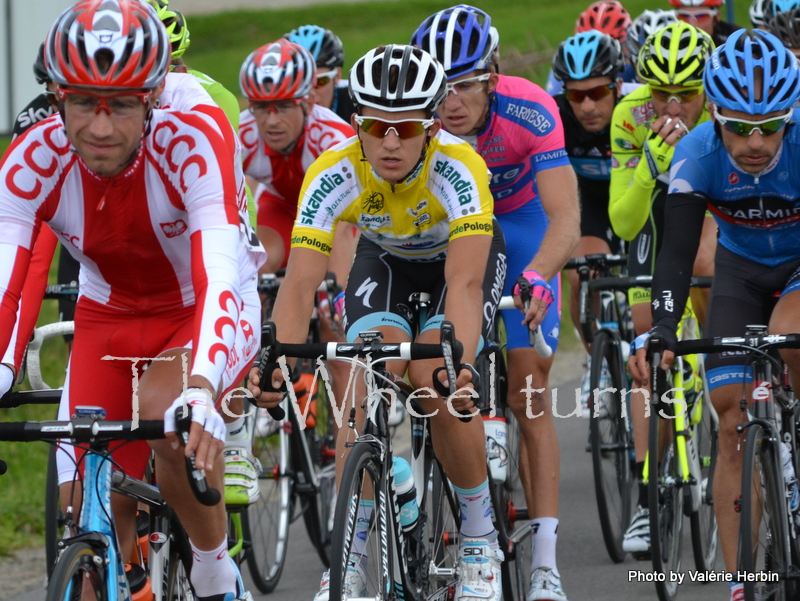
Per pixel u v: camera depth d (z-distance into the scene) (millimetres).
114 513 9203
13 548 16422
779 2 19062
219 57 88000
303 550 16844
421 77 9820
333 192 10773
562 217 12484
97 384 9609
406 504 10453
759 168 10953
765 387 10938
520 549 12875
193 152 8641
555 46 78438
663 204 16188
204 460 7574
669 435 13641
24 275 8625
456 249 10328
